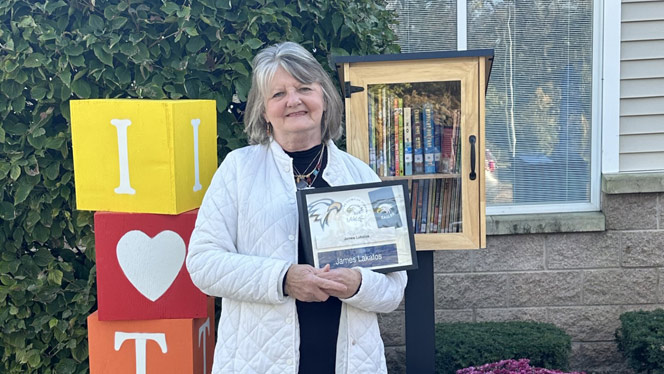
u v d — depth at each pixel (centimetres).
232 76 322
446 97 283
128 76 312
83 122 270
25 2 304
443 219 288
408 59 278
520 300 446
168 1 311
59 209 321
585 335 447
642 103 448
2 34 302
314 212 224
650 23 443
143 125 264
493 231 438
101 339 280
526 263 444
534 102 455
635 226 442
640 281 445
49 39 301
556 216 443
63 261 331
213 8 314
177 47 318
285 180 230
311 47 337
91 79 313
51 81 309
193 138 278
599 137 452
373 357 227
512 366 348
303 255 228
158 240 273
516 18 451
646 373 417
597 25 448
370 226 229
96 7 310
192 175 279
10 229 322
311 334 222
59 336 319
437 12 450
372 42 350
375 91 283
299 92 228
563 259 444
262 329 217
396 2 449
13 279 318
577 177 456
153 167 266
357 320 224
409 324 307
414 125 285
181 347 278
